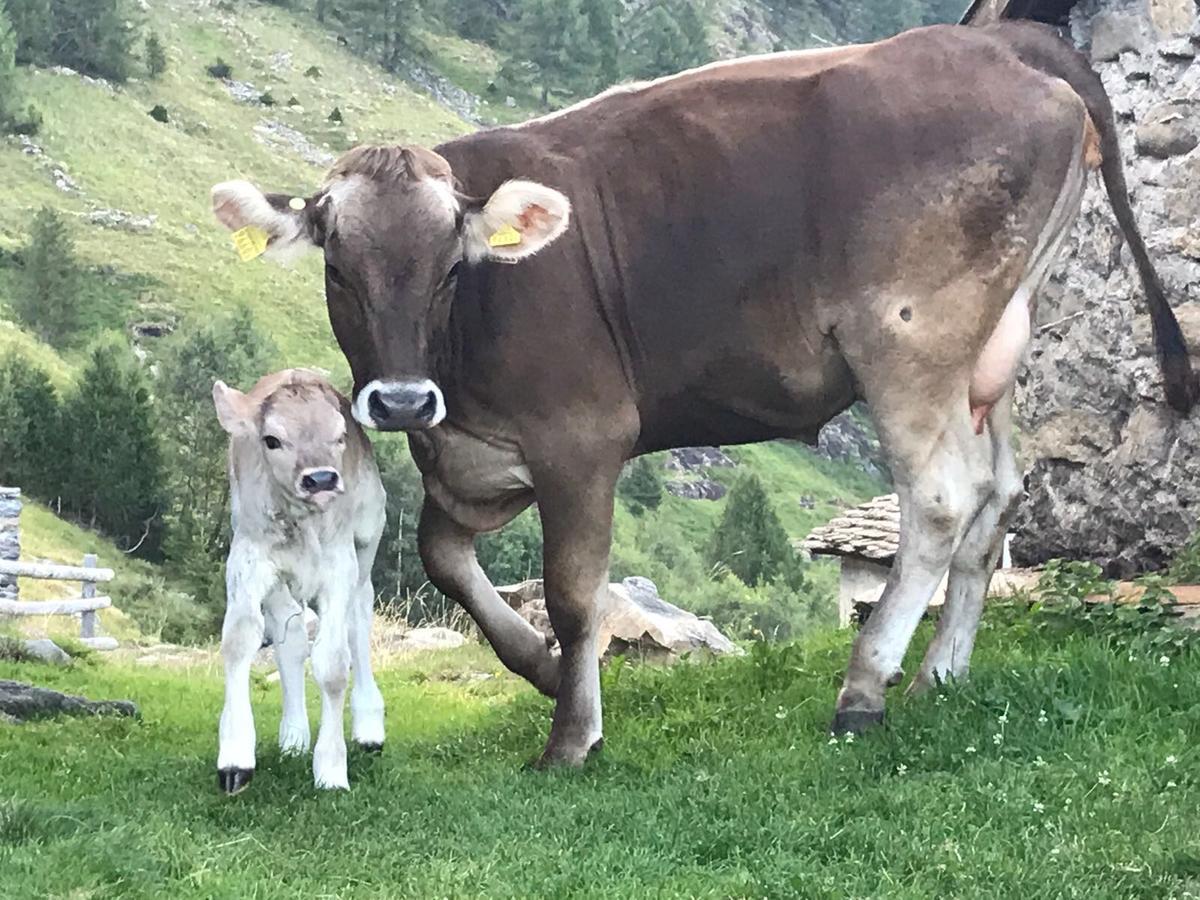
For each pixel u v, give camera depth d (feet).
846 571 24.90
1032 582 14.12
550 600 9.95
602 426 9.88
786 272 9.85
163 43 166.61
